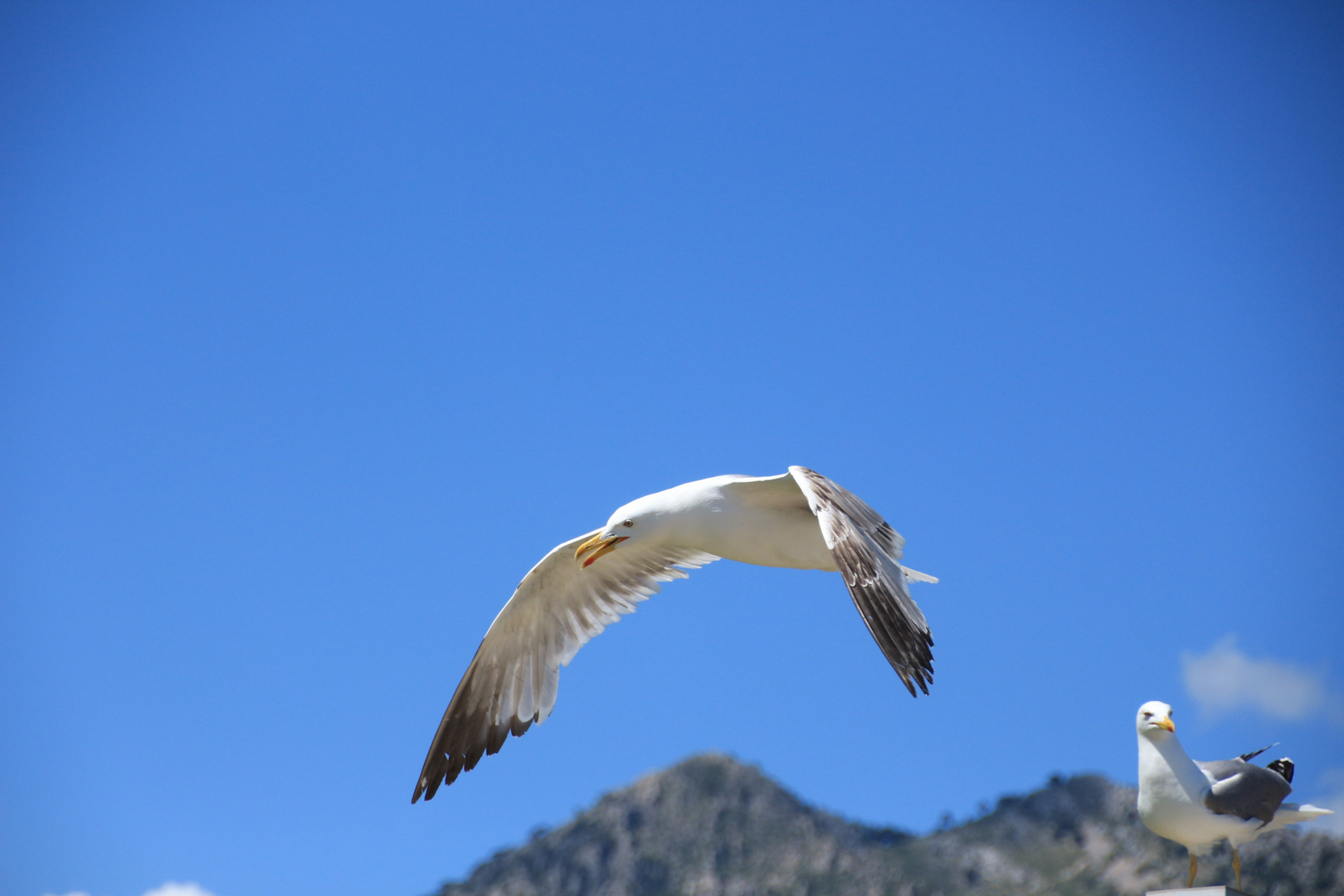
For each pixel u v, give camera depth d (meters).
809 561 7.50
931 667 5.43
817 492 6.20
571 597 9.01
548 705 8.97
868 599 5.52
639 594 9.02
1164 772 6.62
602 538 7.75
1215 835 6.52
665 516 7.60
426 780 8.99
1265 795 6.50
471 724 9.09
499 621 8.98
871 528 6.15
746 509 7.47
